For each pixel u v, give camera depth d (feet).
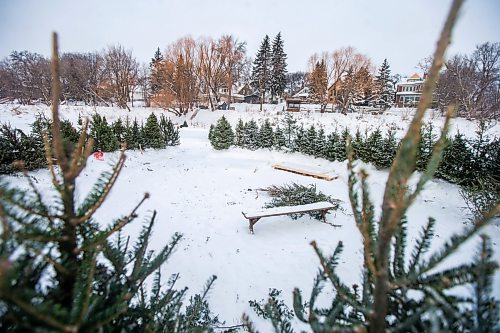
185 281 17.56
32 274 4.61
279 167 46.37
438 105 92.94
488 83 95.81
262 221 26.89
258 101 180.34
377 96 147.23
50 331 3.26
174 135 63.00
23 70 138.51
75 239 4.67
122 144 4.93
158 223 25.57
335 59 126.31
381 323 3.49
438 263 3.68
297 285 17.78
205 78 131.34
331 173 43.42
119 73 145.18
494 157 31.35
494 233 21.36
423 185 3.07
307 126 89.25
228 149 56.65
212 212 28.89
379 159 40.63
